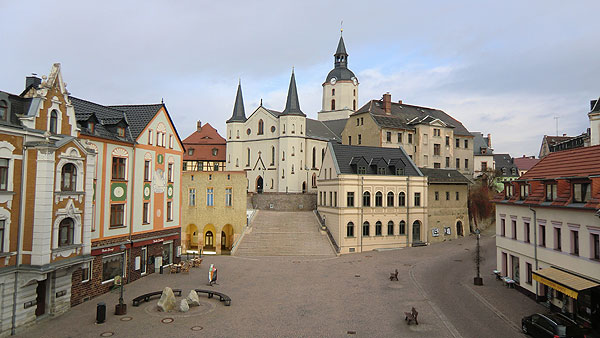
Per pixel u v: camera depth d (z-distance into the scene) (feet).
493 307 85.15
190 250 174.19
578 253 76.59
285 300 90.12
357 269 126.52
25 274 69.77
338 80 293.84
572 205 77.15
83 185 80.38
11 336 66.90
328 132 272.92
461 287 102.58
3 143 68.18
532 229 92.07
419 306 86.22
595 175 73.20
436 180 185.78
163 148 119.34
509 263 103.81
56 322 73.77
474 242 181.47
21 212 71.05
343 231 161.07
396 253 158.30
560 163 93.61
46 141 72.64
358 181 165.58
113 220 98.84
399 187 174.91
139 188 107.76
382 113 235.20
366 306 86.17
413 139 231.30
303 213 194.29
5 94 71.61
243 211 171.53
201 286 101.71
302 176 237.25
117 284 97.45
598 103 149.38
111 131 100.73
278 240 162.71
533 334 67.46
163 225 119.24
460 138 250.37
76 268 80.43
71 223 78.64
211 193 174.29
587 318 71.82
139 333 68.23
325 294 95.61
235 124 256.73
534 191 94.22
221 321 75.25
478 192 216.33
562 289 71.72
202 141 275.39
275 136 241.55
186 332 69.05
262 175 246.27
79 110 99.40
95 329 69.97
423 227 178.50
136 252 106.83
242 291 97.55
